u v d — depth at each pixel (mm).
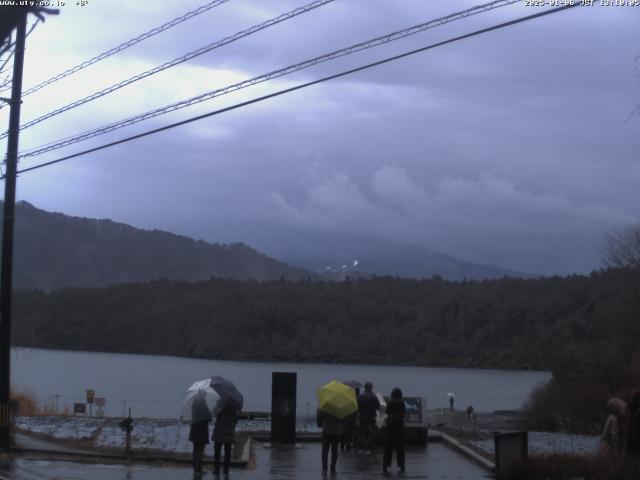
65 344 133750
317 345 116562
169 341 128875
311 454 18906
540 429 36750
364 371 102500
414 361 110000
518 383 85438
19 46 12594
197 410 15445
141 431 23172
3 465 16766
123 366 105688
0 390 18750
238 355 119875
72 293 140750
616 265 43781
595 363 37719
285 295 127312
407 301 120312
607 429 14516
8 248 19234
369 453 19062
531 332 100812
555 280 106062
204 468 16719
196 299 133500
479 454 18375
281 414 20672
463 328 110938
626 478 13164
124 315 135750
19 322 128125
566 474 13906
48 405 46781
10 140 19328
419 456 18828
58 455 18344
